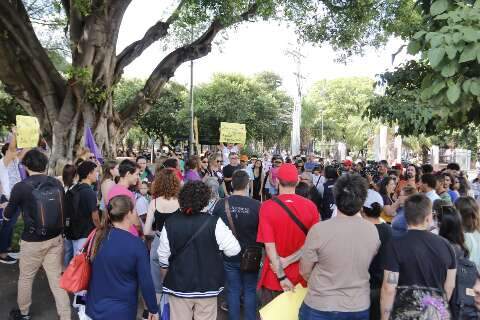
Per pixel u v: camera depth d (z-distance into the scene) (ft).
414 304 9.93
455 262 10.32
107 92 37.58
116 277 11.09
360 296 10.39
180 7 39.37
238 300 15.38
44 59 36.29
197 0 37.32
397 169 32.09
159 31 41.60
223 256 15.20
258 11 40.29
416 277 10.09
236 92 123.85
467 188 26.84
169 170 16.37
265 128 131.34
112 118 40.14
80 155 32.68
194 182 12.85
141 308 18.66
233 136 48.44
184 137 129.90
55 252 16.39
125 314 11.13
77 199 17.35
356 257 10.37
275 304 12.61
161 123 130.62
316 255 10.64
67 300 16.46
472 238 13.05
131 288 11.23
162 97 128.98
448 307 10.02
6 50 35.06
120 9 37.11
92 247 11.55
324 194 27.78
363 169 45.96
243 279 15.42
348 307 10.23
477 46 6.75
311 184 28.76
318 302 10.45
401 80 16.98
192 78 75.82
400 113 16.11
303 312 10.92
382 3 41.04
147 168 31.09
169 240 12.37
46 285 20.89
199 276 12.25
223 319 18.06
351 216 10.76
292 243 13.10
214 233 12.50
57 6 38.40
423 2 8.95
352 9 44.70
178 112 126.31
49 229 15.92
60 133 36.19
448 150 72.38
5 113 82.89
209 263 12.39
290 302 12.60
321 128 226.79
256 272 15.34
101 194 20.20
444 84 7.47
